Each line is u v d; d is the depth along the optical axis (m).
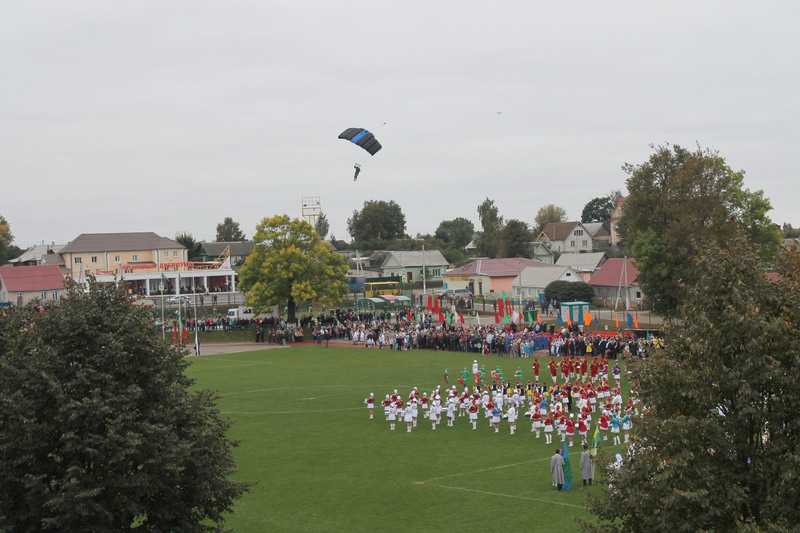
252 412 73.00
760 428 26.41
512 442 59.44
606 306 149.62
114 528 31.77
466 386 73.69
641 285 111.62
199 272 173.62
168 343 36.94
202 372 97.69
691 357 27.66
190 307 157.25
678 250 105.62
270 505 45.81
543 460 53.69
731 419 26.16
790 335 26.14
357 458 56.09
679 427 25.55
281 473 52.62
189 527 33.41
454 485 48.50
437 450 57.75
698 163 106.19
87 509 29.25
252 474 52.50
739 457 26.34
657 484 25.72
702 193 107.81
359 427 66.38
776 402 25.83
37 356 32.69
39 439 30.86
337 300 134.88
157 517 33.16
